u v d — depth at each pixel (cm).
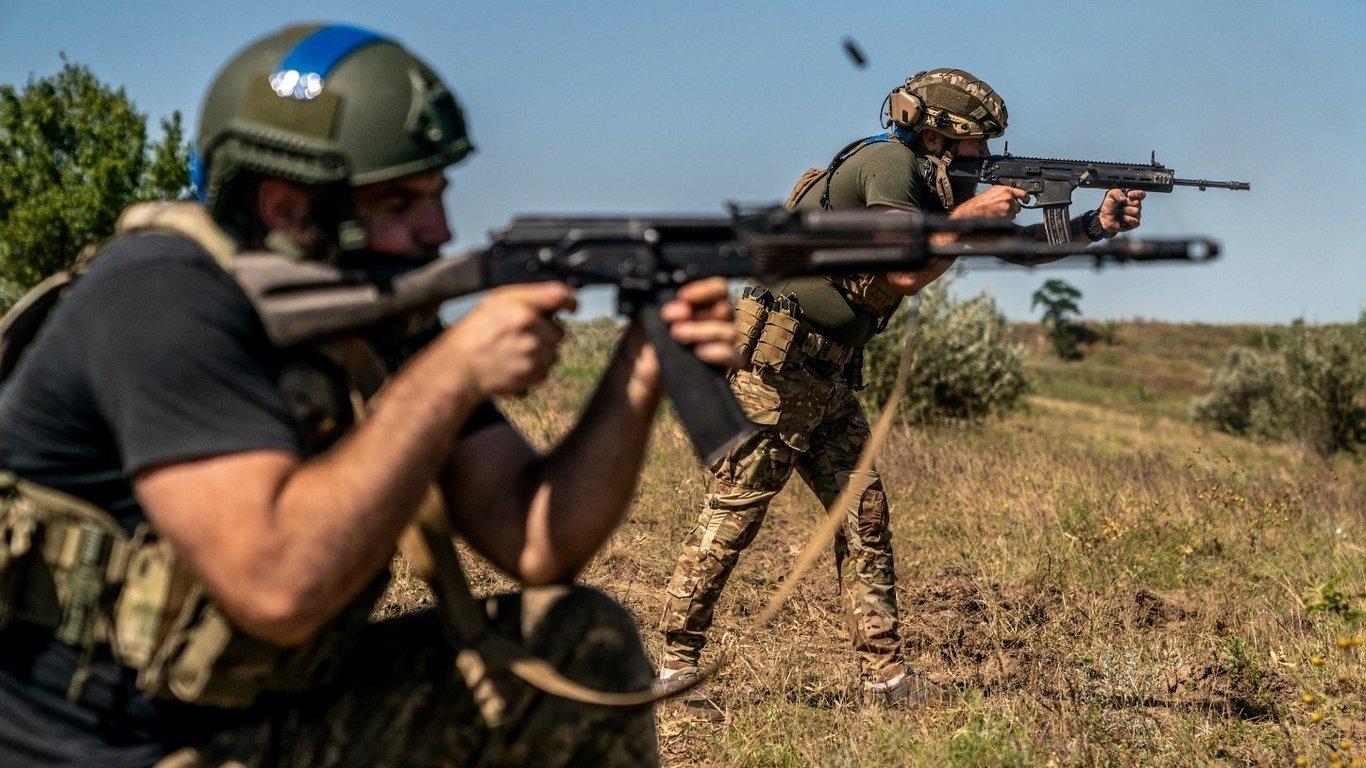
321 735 212
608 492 217
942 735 390
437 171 204
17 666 197
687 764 379
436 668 215
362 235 197
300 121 193
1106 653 455
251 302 195
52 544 193
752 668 449
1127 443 1738
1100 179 503
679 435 832
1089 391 4591
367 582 204
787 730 394
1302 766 367
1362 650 466
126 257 192
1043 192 496
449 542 215
